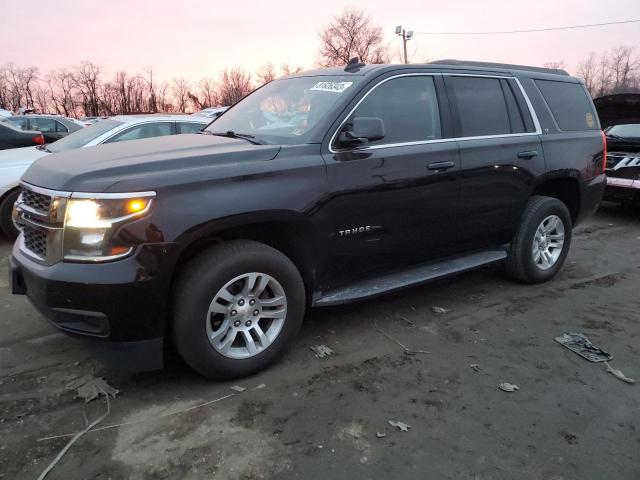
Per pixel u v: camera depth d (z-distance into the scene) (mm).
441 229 3963
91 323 2691
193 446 2539
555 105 4871
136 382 3107
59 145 6762
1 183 5945
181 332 2844
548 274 4895
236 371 3072
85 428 2664
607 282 5023
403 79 3789
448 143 3906
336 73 3895
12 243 6211
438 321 4051
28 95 72438
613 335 3842
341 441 2592
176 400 2924
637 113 8383
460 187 3961
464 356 3492
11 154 6445
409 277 3875
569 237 5004
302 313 3316
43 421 2719
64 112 73812
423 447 2557
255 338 3172
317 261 3350
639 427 2744
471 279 5043
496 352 3557
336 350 3551
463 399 2977
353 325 3955
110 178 2658
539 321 4074
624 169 7594
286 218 3064
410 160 3637
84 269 2586
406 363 3387
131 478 2322
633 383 3174
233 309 3018
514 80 4582
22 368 3250
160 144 3352
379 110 3607
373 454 2500
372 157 3449
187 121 7301
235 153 3018
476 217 4172
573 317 4160
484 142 4133
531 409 2891
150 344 2785
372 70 3689
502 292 4699
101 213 2576
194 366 2941
